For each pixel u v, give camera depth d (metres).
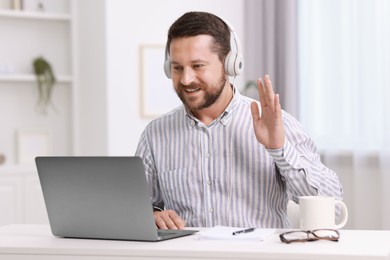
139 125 6.93
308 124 6.95
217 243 2.67
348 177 6.80
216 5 7.09
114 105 6.85
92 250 2.64
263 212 3.31
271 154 3.04
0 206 6.66
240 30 7.21
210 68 3.15
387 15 6.51
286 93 7.03
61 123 7.43
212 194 3.35
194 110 3.24
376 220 6.62
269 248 2.55
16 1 7.14
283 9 7.07
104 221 2.81
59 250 2.68
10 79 7.00
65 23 7.43
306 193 3.07
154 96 6.94
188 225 3.36
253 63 7.23
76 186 2.83
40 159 2.87
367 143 6.62
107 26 6.81
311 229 2.79
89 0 7.11
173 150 3.45
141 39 6.90
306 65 6.97
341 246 2.57
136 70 6.90
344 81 6.79
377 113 6.58
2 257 2.72
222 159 3.36
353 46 6.70
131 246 2.66
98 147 7.02
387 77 6.50
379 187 6.59
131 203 2.74
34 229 3.18
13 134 7.25
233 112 3.39
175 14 6.96
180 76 3.18
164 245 2.66
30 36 7.31
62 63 7.43
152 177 3.54
